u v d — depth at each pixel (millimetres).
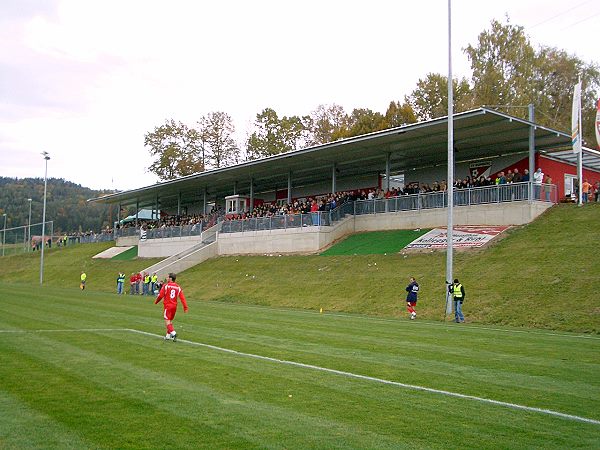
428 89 69375
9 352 12719
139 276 44375
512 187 34688
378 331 19047
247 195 68438
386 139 39844
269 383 9945
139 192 72312
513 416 8039
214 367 11359
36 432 6977
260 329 18766
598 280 24328
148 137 86750
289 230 45031
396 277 31875
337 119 83125
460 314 23859
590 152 41469
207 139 87000
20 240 89938
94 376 10219
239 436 6926
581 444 6848
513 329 21156
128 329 17703
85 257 69000
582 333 20422
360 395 9164
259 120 84438
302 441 6785
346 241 42438
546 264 27422
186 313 24875
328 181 59188
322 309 29969
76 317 21281
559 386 10125
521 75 62062
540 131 36781
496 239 32531
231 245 50719
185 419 7602
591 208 32281
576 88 33781
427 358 13078
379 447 6629
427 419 7824
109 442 6648
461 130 36781
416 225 40031
